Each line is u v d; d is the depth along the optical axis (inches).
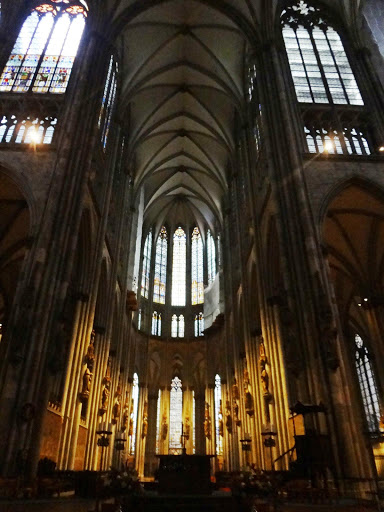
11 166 757.9
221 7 1077.1
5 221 914.1
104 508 378.3
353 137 885.2
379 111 906.1
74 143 792.9
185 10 1125.7
